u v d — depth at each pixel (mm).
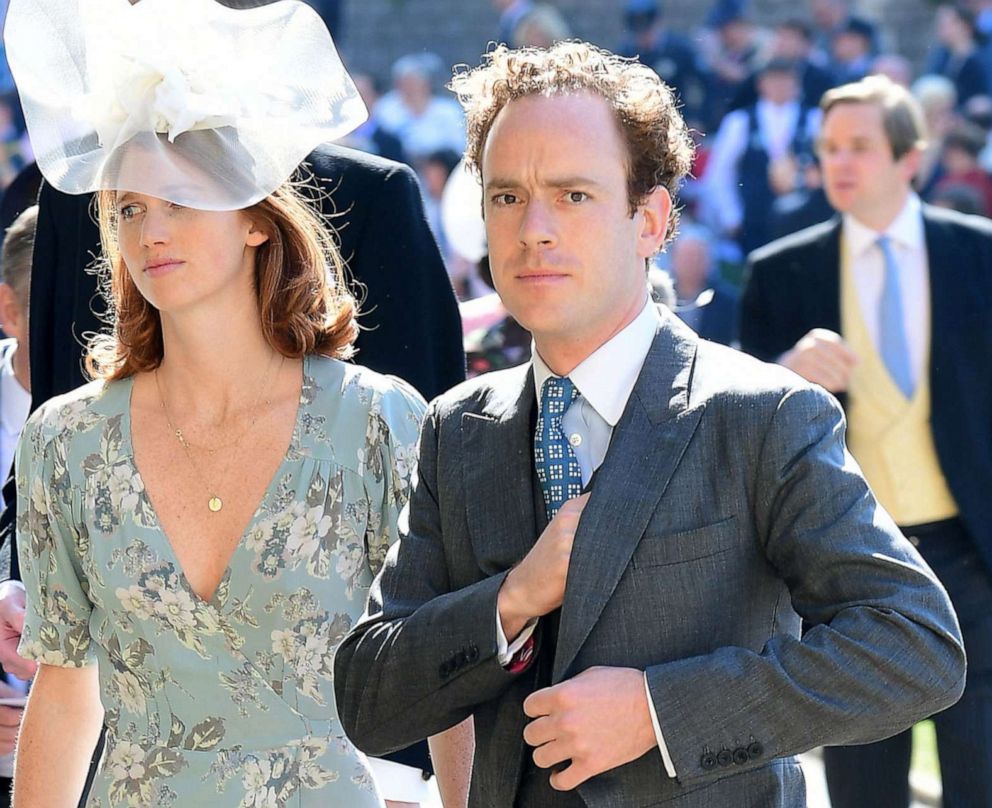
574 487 3297
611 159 3213
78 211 4879
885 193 6691
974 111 16922
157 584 3879
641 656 3119
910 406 6586
